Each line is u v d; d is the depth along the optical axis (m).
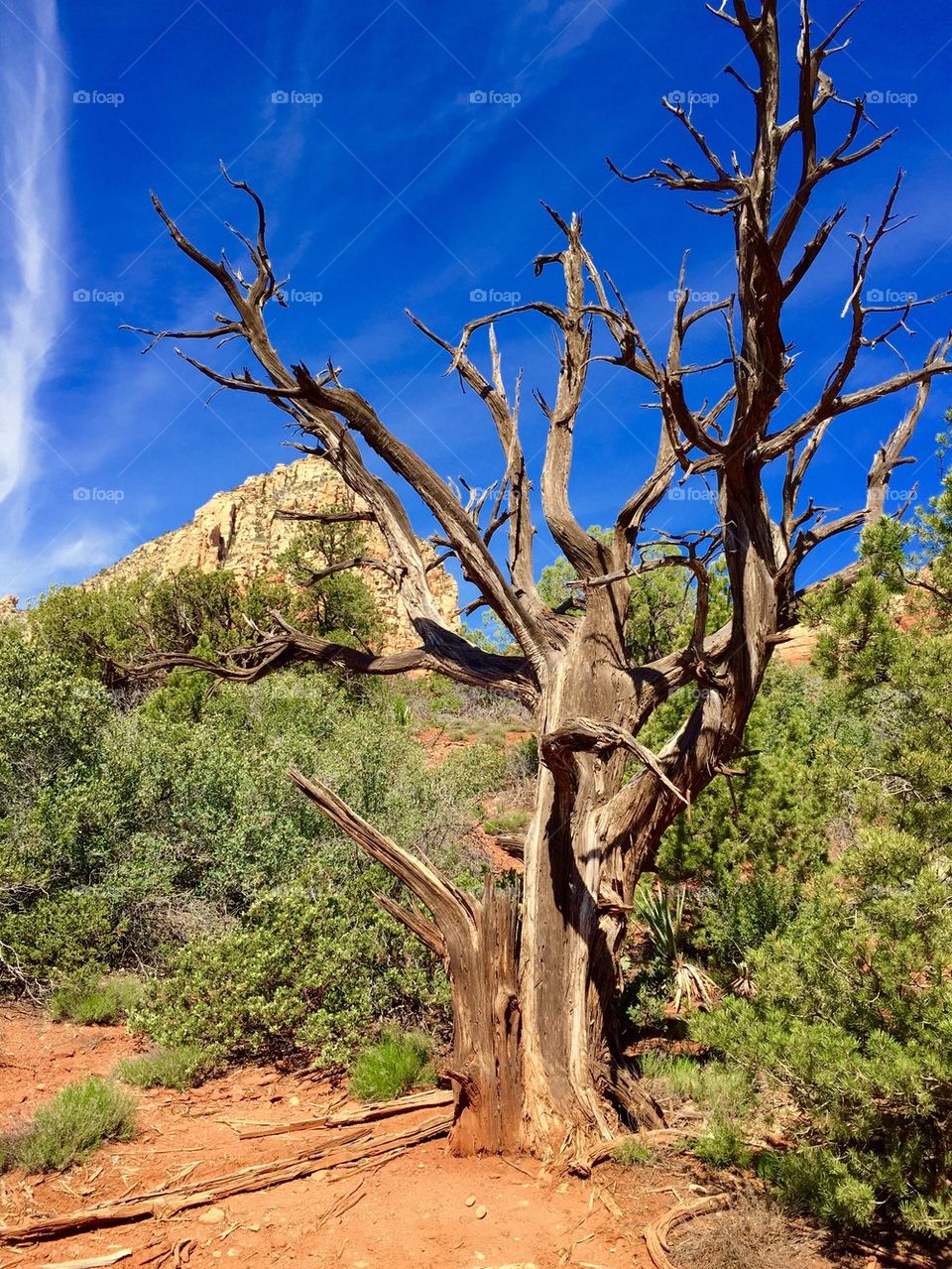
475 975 5.36
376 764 11.04
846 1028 4.47
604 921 5.83
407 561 7.15
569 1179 4.91
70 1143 5.38
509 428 7.21
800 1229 4.38
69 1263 4.19
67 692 10.66
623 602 6.55
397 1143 5.43
